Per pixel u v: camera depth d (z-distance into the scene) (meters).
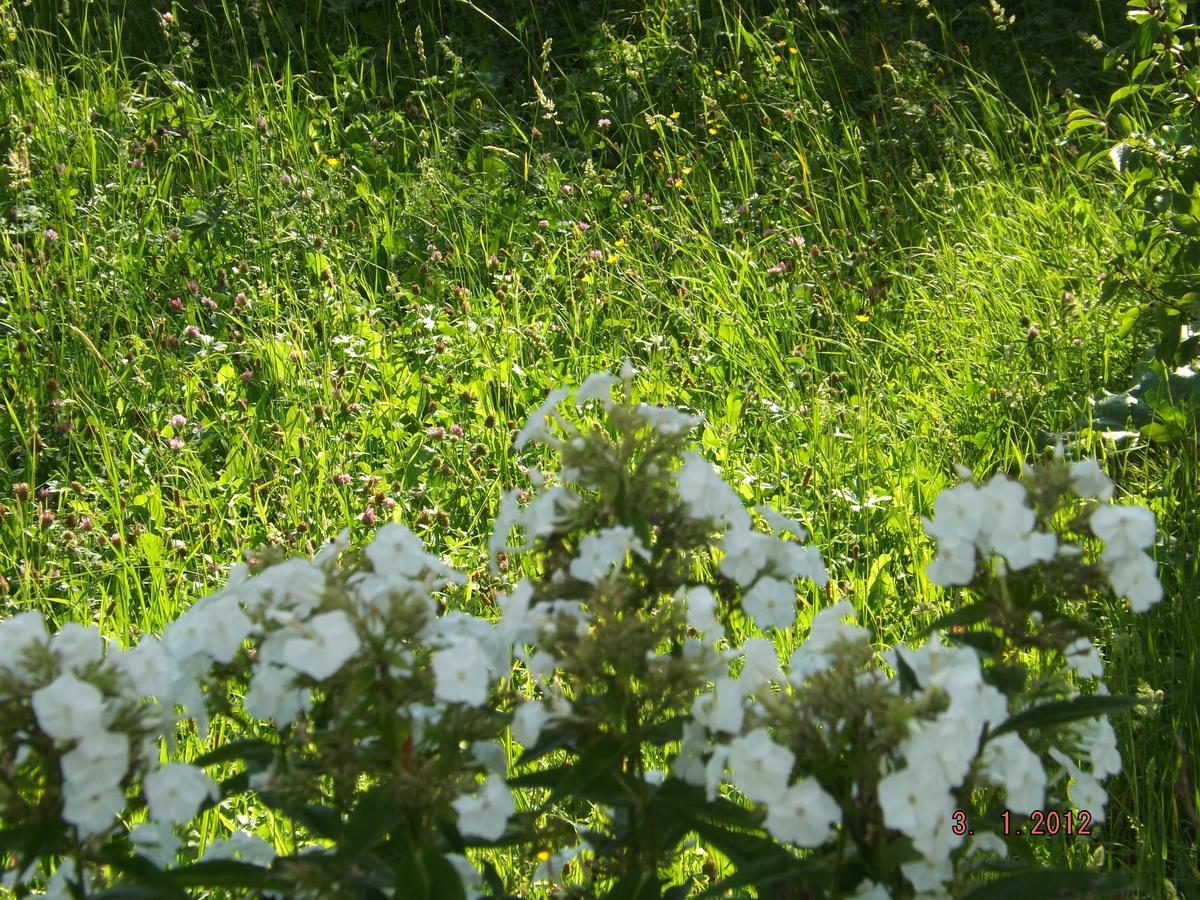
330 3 7.60
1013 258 5.55
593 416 4.67
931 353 5.21
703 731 1.72
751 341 5.23
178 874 1.65
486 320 5.18
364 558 1.92
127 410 4.72
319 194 5.99
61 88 6.95
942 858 1.59
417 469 4.36
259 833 2.77
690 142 6.87
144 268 5.57
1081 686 3.00
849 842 1.69
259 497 4.09
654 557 1.86
